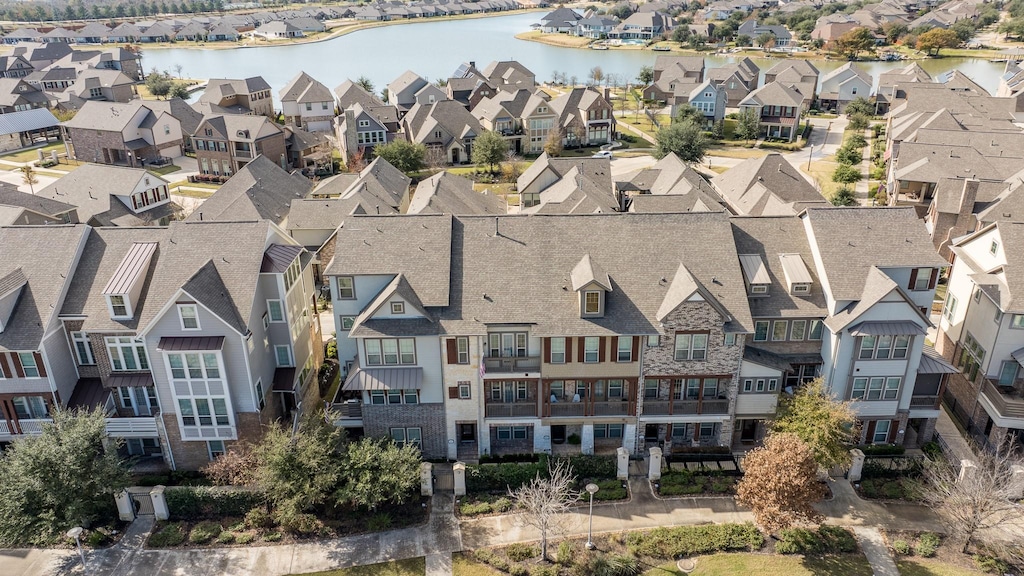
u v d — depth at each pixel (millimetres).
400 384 42375
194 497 40344
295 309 47500
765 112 135625
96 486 37969
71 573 36938
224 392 42062
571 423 44969
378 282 44281
